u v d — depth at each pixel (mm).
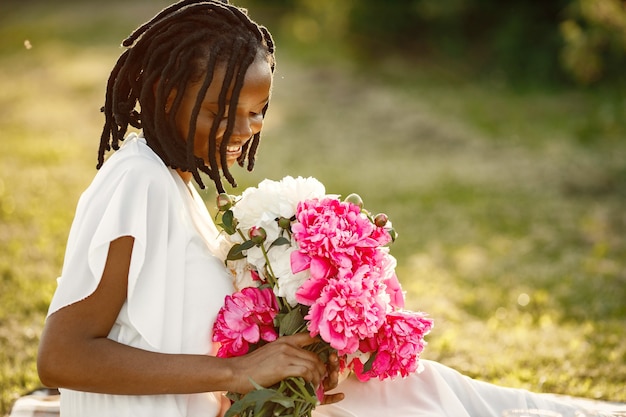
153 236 2041
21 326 4887
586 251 7355
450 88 14898
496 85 15047
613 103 12898
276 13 19984
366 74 15711
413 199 9039
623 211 8641
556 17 15492
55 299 1973
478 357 4676
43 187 8727
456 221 8289
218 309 2145
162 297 2035
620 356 4734
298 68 15953
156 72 2109
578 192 9375
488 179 9883
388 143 11742
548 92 14406
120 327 2055
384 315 2135
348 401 2430
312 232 2107
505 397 2605
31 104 13477
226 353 2158
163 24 2115
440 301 5879
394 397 2453
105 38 18297
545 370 4496
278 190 2229
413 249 7391
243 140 2197
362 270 2107
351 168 10375
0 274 5871
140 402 2061
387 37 17281
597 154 10836
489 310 5773
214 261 2176
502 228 8070
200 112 2115
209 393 2221
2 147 10664
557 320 5582
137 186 2045
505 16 16141
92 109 13234
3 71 15844
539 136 11797
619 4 11125
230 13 2141
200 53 2088
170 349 2061
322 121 12797
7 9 22156
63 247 6648
